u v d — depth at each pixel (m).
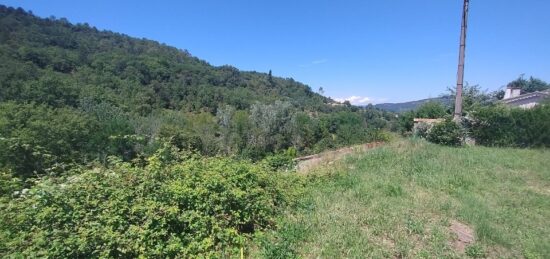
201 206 4.56
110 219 3.88
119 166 5.49
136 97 57.00
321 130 45.31
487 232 4.90
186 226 4.33
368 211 5.58
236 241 4.42
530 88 51.69
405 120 31.17
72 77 57.09
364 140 23.88
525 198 6.82
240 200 5.03
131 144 25.91
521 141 14.88
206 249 4.10
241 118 44.50
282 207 5.91
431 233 4.77
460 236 4.89
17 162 16.59
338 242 4.36
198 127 43.72
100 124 34.38
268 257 3.96
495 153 11.99
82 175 4.80
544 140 14.27
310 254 4.10
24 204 4.11
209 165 6.05
